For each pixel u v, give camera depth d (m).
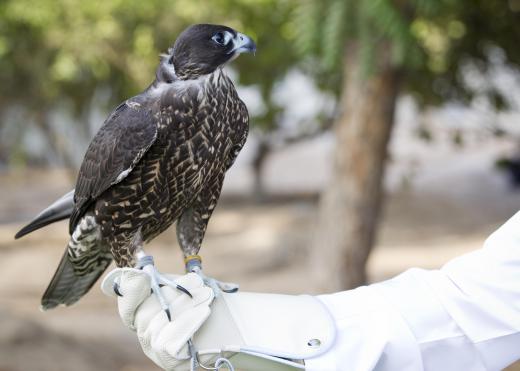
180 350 2.26
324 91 12.52
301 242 17.33
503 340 2.24
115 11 14.89
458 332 2.26
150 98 3.09
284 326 2.27
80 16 15.05
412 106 11.59
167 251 17.55
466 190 24.19
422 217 20.95
